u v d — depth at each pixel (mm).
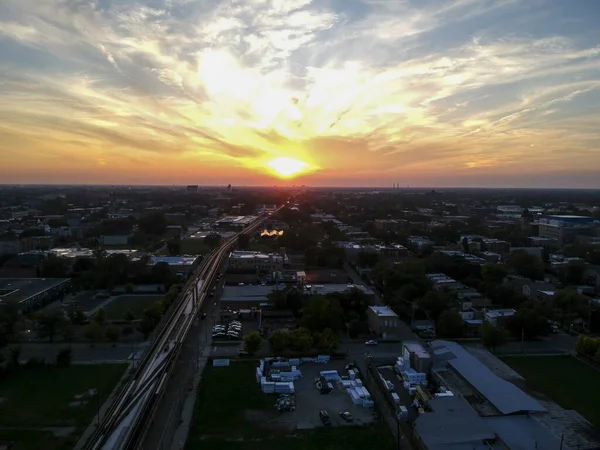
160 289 162500
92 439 66188
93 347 106000
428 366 90062
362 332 118250
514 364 99438
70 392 83000
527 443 64688
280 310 136125
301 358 101500
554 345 111938
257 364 98812
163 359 95750
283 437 70688
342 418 76375
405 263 169375
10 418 73938
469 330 122188
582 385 88688
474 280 163375
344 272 185000
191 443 68562
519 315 117812
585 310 126375
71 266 181500
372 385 88625
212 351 106000
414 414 77688
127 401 77375
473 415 71062
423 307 131375
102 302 147125
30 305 134625
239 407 79688
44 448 65750
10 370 90062
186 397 83062
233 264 190750
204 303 146750
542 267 181500
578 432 68312
